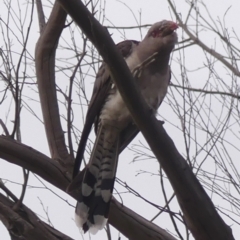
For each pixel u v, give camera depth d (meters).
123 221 7.26
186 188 6.24
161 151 6.25
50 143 7.88
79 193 7.84
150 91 9.17
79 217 7.66
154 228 7.17
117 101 8.98
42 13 8.67
